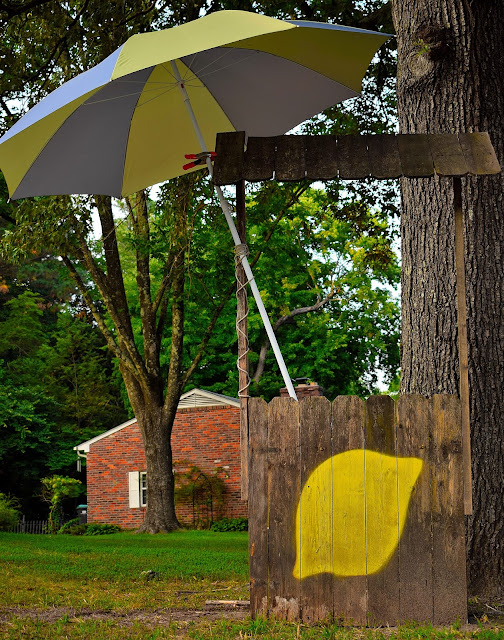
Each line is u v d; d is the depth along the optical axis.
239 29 5.37
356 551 5.22
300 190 18.36
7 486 32.16
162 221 14.97
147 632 5.10
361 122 14.41
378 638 4.63
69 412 36.31
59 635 5.09
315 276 32.88
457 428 5.30
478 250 6.29
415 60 6.63
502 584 5.87
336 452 5.30
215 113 7.55
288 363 32.06
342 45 7.13
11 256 14.28
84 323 39.81
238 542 16.03
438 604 5.16
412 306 6.53
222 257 17.80
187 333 30.59
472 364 6.17
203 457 25.70
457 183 5.43
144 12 11.52
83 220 13.88
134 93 6.75
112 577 8.54
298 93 7.59
